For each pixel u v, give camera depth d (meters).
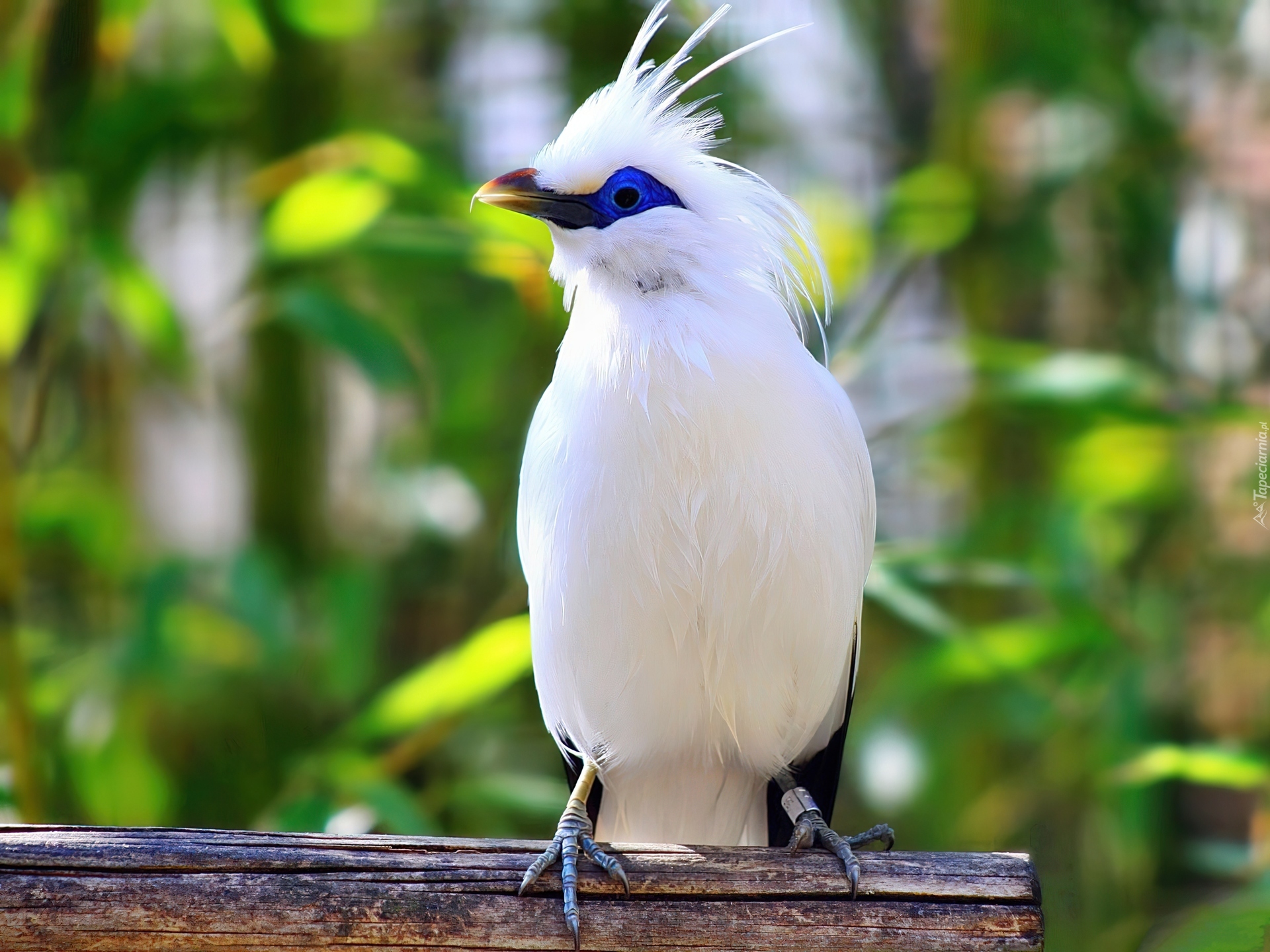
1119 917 11.70
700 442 6.24
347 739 9.61
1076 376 9.94
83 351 12.75
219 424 13.39
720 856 6.13
